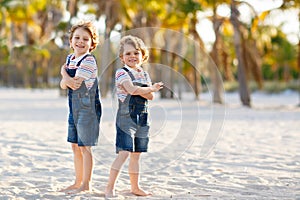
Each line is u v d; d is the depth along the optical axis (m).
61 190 5.49
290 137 11.05
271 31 30.05
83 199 5.03
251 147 9.31
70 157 7.91
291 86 43.56
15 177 6.27
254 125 14.16
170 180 6.16
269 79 66.69
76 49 5.32
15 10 35.59
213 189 5.62
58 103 26.36
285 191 5.48
